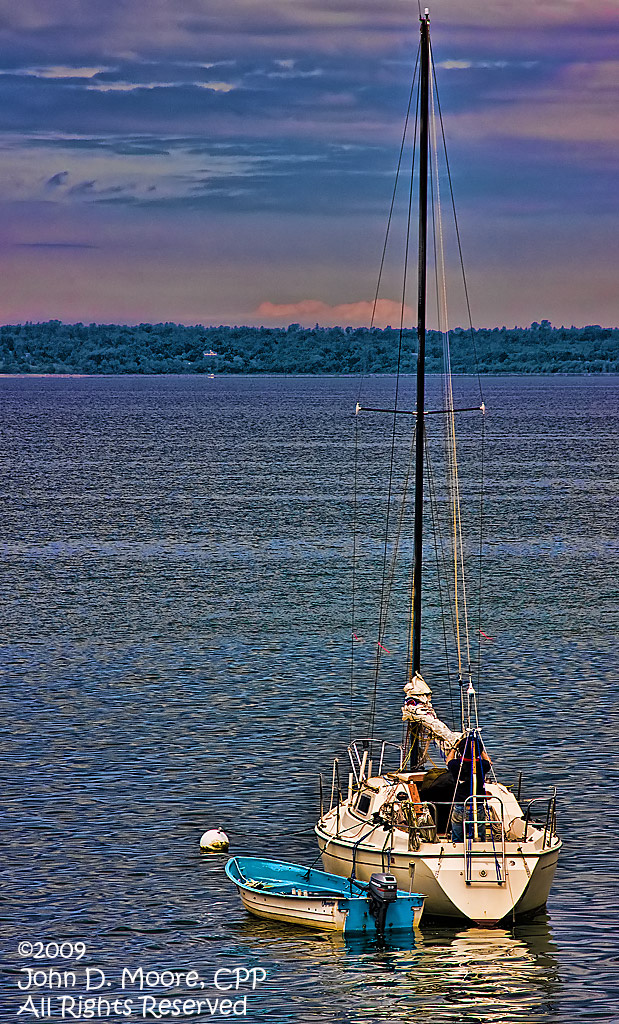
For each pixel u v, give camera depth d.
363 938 57.22
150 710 96.00
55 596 147.62
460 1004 51.25
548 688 103.38
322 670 111.00
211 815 72.56
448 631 130.12
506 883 56.69
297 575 165.75
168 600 145.75
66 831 69.88
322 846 62.44
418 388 70.81
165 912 60.06
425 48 70.44
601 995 51.81
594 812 72.69
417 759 66.50
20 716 93.94
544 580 162.38
